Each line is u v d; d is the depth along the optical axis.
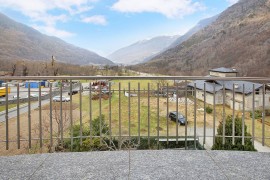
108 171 2.84
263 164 3.04
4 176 2.72
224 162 3.10
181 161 3.14
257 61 53.44
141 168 2.92
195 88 3.87
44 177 2.69
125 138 6.42
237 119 9.09
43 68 51.06
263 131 3.75
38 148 8.82
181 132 16.09
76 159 3.21
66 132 9.96
